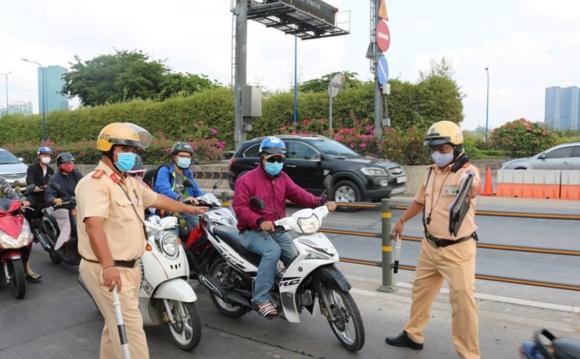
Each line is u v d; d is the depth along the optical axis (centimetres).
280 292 448
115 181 347
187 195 610
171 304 469
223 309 541
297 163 1250
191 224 569
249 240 465
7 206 637
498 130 2345
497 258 767
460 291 387
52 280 689
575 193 1349
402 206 592
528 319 496
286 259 460
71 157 710
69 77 4053
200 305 579
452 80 2216
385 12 1678
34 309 573
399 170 1241
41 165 799
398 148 1548
